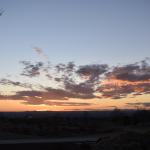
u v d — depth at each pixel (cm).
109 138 3884
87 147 3906
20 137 5669
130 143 3512
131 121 9562
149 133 3741
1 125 7106
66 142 4216
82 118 11088
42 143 4169
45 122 8719
